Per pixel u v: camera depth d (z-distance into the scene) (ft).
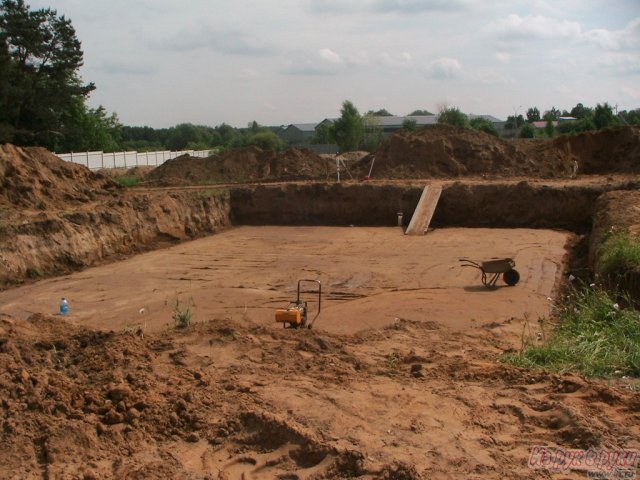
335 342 30.09
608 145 109.40
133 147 279.69
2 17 143.74
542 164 109.29
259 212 101.71
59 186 86.22
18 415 18.45
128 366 23.81
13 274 61.77
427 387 22.79
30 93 141.28
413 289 55.57
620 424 18.58
